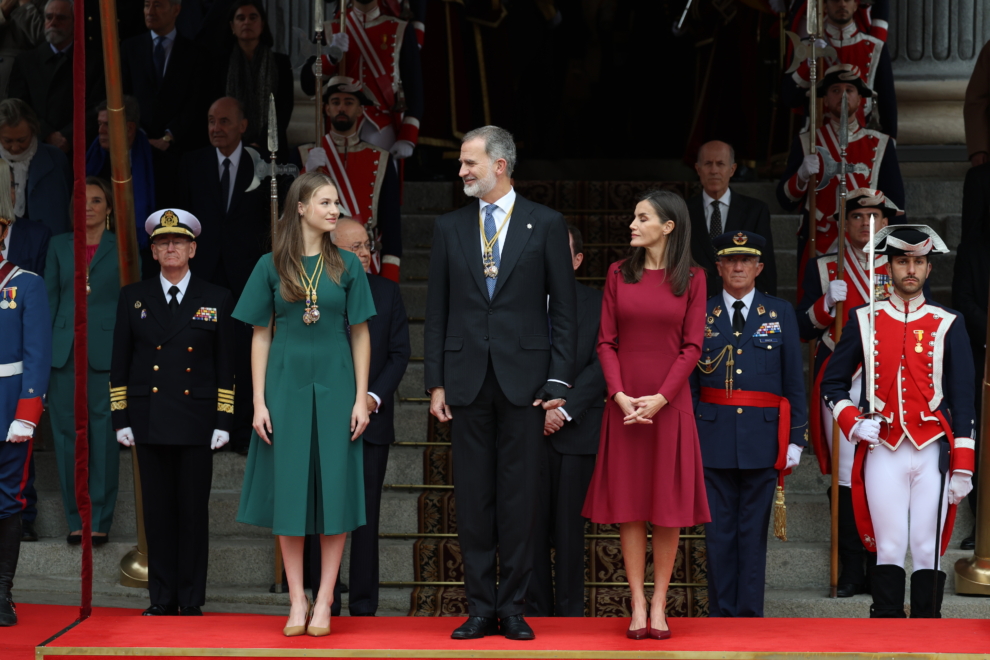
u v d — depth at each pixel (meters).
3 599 19.17
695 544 23.28
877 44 28.22
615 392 16.27
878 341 19.28
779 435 20.56
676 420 16.31
